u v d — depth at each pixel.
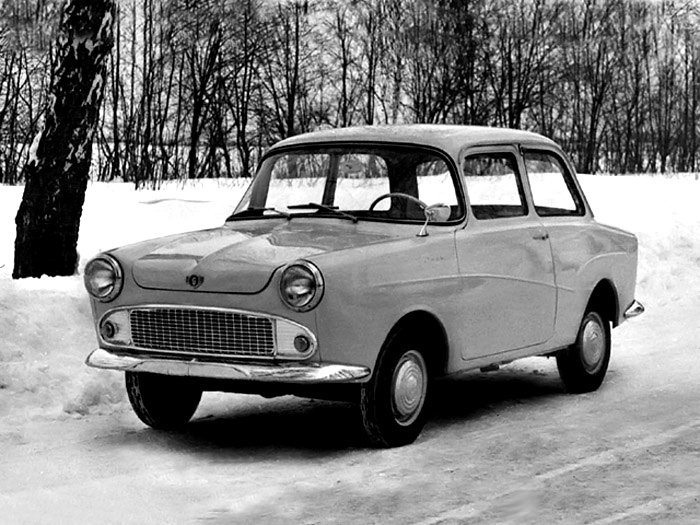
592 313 8.75
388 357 6.79
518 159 8.18
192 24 33.75
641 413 7.84
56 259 10.81
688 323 11.45
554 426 7.49
